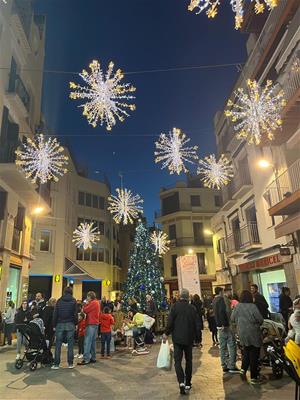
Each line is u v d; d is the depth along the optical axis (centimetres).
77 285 3148
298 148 1380
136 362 910
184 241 3925
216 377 695
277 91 1427
